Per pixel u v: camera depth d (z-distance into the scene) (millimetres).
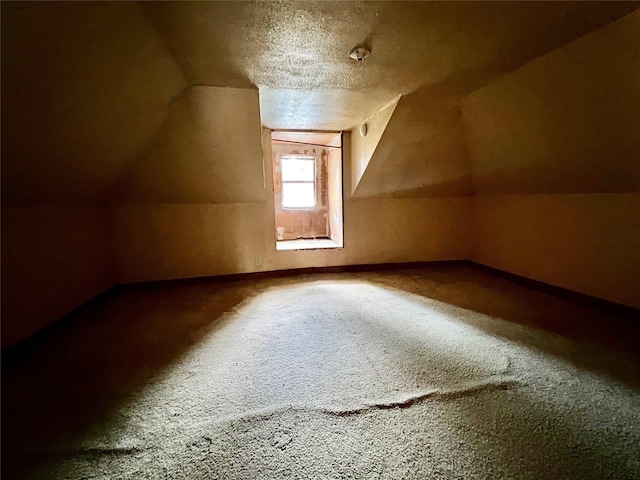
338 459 1156
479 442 1228
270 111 3100
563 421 1337
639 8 1484
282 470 1111
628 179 2307
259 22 1610
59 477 1087
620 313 2521
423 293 3225
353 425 1327
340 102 2863
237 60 2021
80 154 2205
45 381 1676
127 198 3254
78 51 1488
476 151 3348
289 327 2379
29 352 2012
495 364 1801
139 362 1874
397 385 1608
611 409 1408
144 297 3172
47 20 1261
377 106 3008
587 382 1614
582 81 1950
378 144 3246
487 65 2137
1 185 1831
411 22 1627
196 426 1329
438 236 4410
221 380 1676
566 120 2252
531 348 1990
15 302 2016
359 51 1896
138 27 1587
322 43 1821
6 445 1222
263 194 3629
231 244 3760
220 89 2463
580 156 2418
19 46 1274
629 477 1068
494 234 3979
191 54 1937
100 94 1850
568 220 2947
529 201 3408
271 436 1271
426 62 2082
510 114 2609
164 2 1438
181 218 3539
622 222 2482
